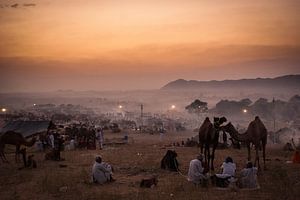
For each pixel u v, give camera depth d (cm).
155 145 4488
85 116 13875
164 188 1733
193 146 4325
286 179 1833
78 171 2227
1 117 9538
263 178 1905
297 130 6900
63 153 3284
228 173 1783
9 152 3494
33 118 9756
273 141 6425
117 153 3238
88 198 1591
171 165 2212
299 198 1541
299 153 2450
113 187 1800
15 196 1667
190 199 1536
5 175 2175
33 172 2261
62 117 11244
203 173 1816
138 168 2295
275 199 1526
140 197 1573
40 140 3625
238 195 1586
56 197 1641
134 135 7225
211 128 2034
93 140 3816
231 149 3500
